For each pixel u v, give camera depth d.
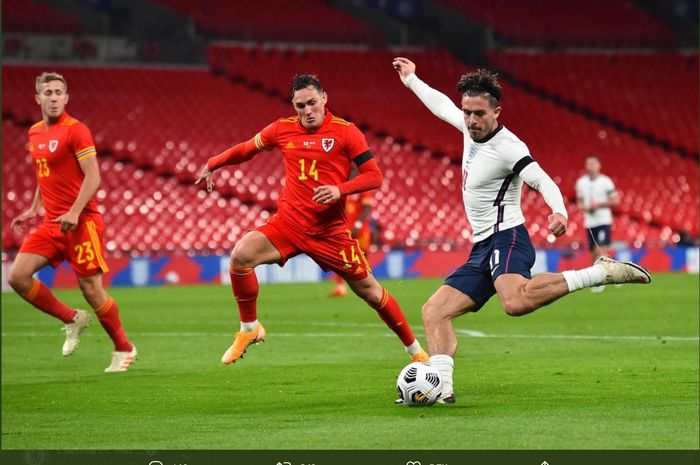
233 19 116.19
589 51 126.44
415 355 33.19
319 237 31.59
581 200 77.19
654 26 129.25
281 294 75.81
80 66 107.94
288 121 31.56
